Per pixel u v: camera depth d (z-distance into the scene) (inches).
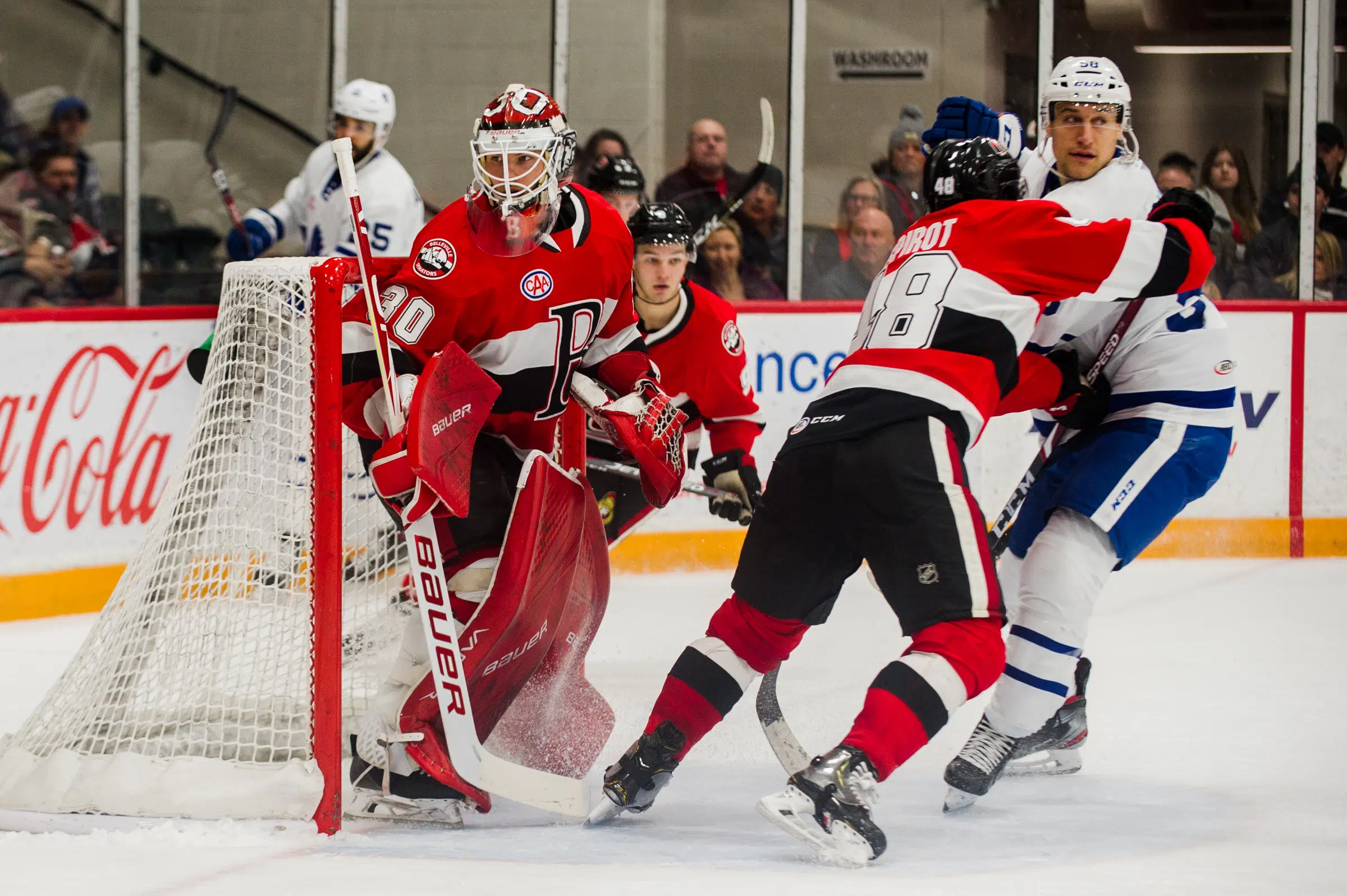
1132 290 400.8
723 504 619.8
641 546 952.3
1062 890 345.4
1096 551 443.2
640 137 1029.2
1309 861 377.1
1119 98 477.7
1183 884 352.2
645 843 391.2
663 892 336.8
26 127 913.5
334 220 909.2
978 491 970.7
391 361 402.3
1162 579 912.9
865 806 363.3
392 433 405.4
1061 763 480.7
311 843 386.3
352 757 427.5
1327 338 1011.3
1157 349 464.8
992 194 408.8
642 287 569.0
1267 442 1006.4
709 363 593.3
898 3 1031.0
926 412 384.2
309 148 1005.2
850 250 1046.4
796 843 391.9
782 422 974.4
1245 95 1066.1
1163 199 422.3
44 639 724.0
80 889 338.6
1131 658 681.6
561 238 426.6
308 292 399.5
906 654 375.2
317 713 397.4
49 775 415.5
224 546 431.2
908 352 390.3
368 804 411.5
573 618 453.4
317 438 395.5
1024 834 404.2
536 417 449.1
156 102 965.2
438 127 1025.5
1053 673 433.1
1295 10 1054.4
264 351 432.1
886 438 381.4
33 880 345.7
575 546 434.6
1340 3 1056.8
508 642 419.2
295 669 423.2
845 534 390.0
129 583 450.0
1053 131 488.1
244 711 427.8
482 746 418.0
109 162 943.7
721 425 618.2
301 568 422.3
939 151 419.5
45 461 778.8
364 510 494.9
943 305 392.2
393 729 419.5
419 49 1016.2
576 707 461.1
